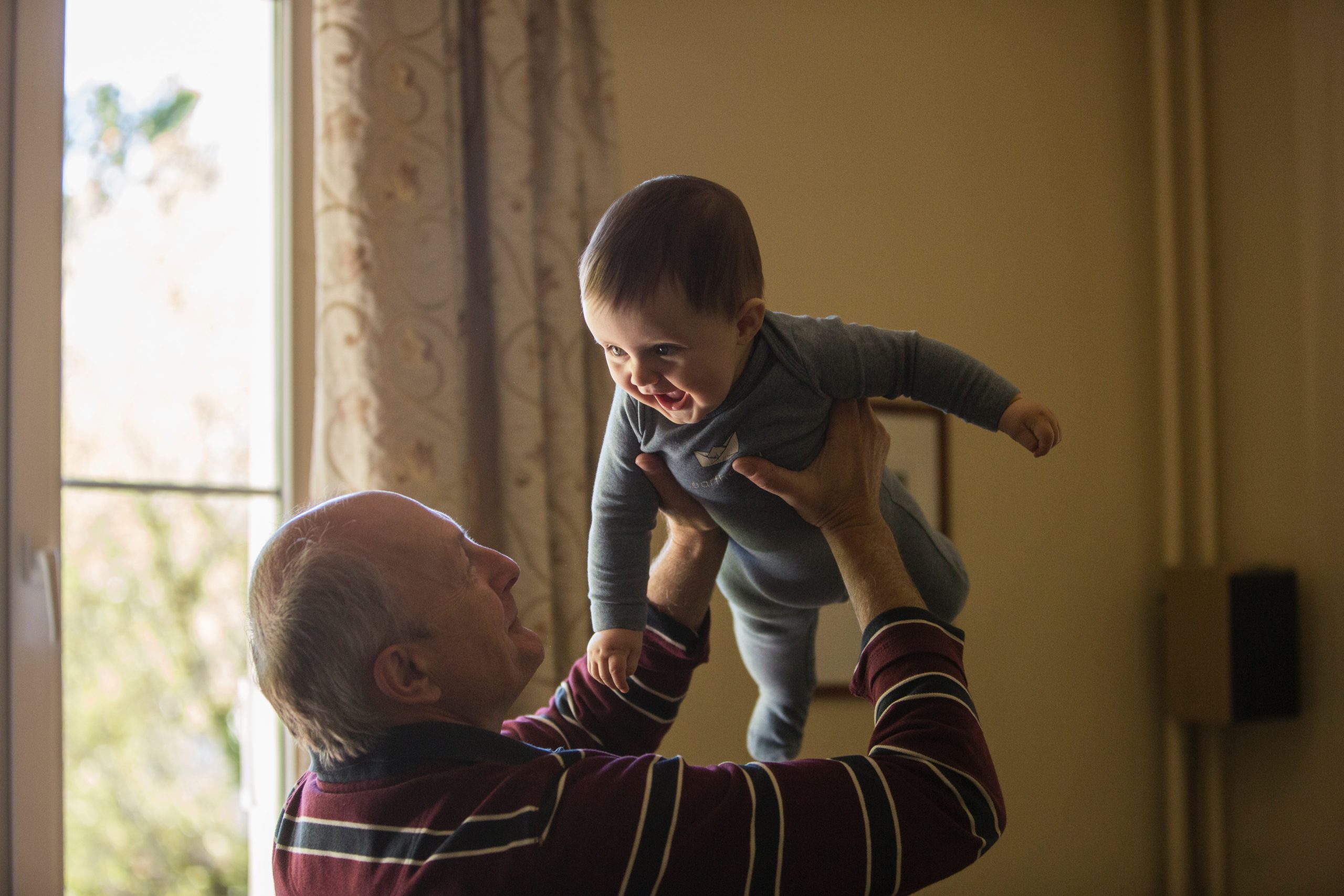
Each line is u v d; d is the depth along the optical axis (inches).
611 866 38.1
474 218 95.2
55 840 81.1
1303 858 118.5
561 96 95.7
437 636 43.3
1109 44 134.5
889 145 121.7
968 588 56.7
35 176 83.5
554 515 92.9
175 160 95.3
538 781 40.3
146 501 92.1
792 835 38.7
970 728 42.3
